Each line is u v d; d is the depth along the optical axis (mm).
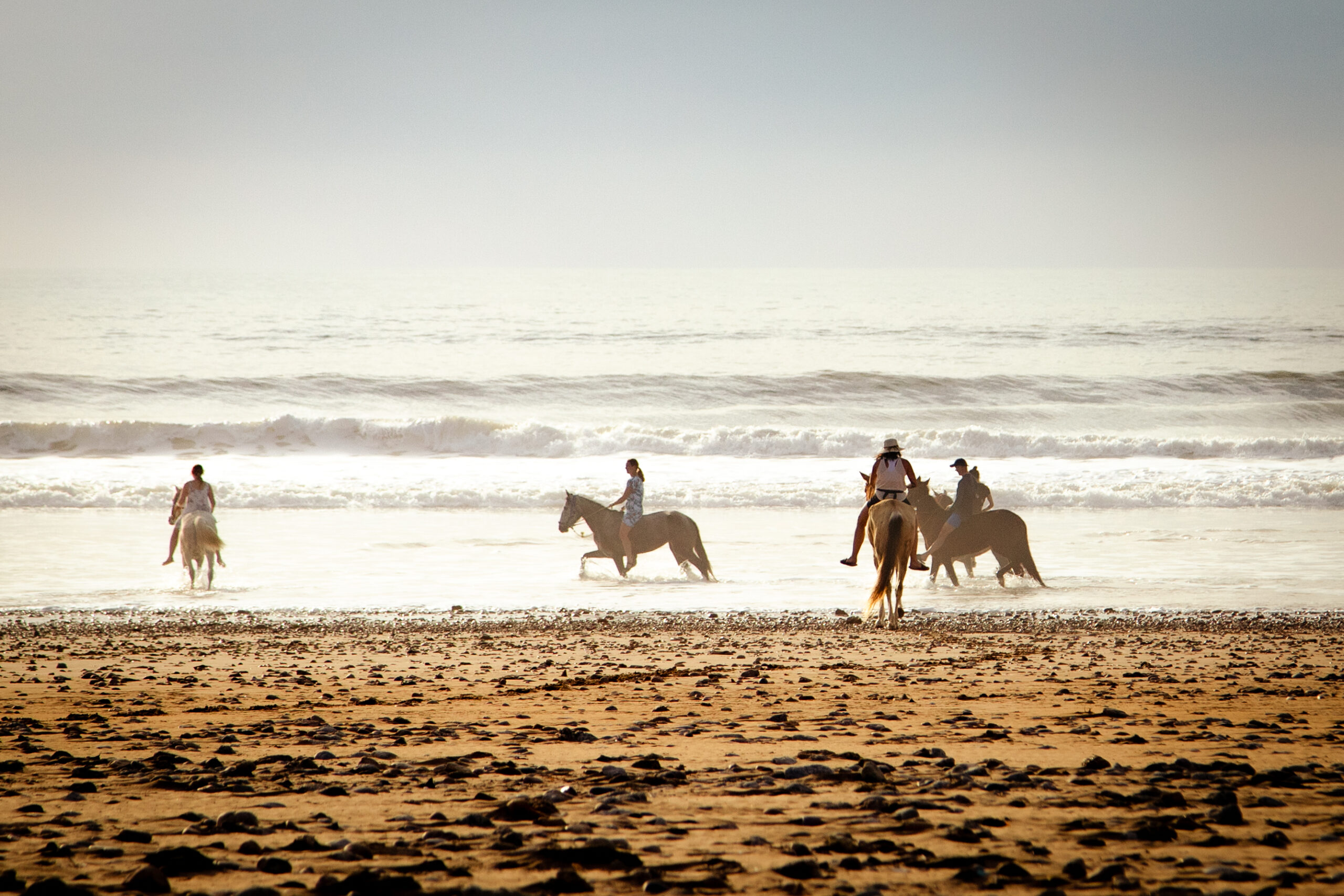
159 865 3840
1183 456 38219
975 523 18984
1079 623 15375
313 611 16281
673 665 11516
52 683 10141
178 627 14789
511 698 9273
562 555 22172
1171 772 5750
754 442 38219
